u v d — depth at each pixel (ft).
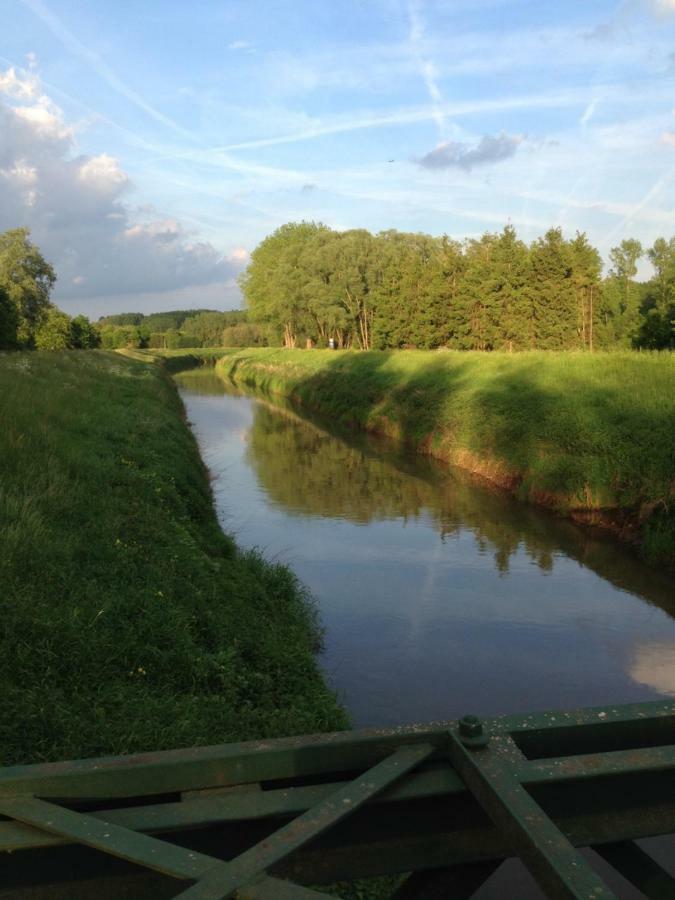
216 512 45.80
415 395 81.51
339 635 27.63
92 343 240.73
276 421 100.42
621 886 14.51
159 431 53.42
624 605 30.89
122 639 17.61
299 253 192.85
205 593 23.13
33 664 15.48
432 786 6.93
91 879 6.68
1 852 6.59
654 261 200.34
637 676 24.26
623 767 6.73
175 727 14.57
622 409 48.39
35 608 17.20
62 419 42.11
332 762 7.29
